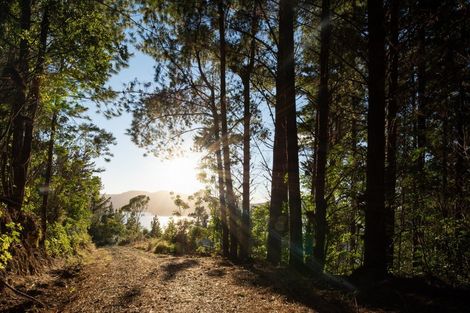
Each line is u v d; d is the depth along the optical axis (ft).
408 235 43.68
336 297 26.03
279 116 46.85
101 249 119.55
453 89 36.81
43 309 27.25
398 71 40.42
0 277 29.55
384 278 27.40
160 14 55.72
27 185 57.16
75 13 32.83
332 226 53.21
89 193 94.02
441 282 27.20
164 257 74.95
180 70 61.36
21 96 33.37
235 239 63.10
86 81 35.29
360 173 48.26
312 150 62.80
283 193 50.83
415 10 35.17
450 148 37.47
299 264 37.83
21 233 42.39
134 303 28.02
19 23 35.01
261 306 25.57
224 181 65.77
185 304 27.09
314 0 46.16
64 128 58.39
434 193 36.45
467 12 32.50
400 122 41.55
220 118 67.62
